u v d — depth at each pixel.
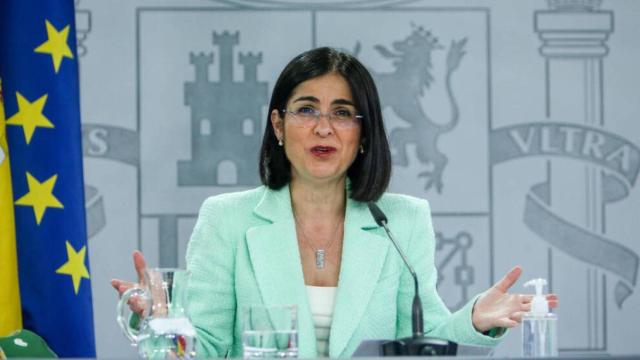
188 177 10.17
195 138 10.18
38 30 6.74
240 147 10.20
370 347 5.26
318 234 6.42
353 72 6.27
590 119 10.26
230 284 6.30
